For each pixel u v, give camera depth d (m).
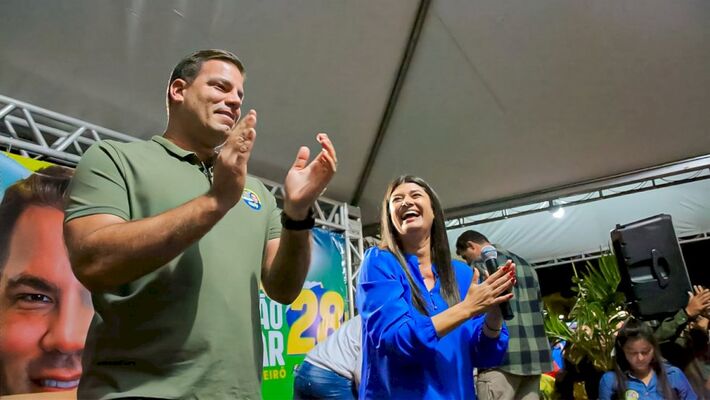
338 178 4.71
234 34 3.18
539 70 3.92
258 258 1.11
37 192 2.61
